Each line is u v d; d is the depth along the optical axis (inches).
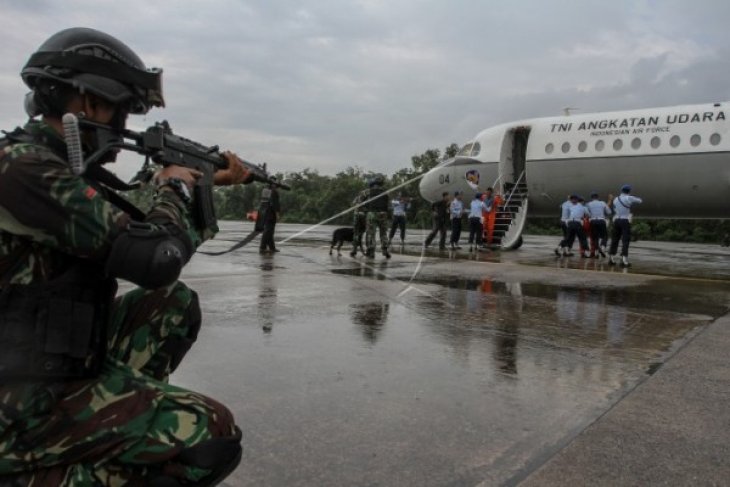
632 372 168.9
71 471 60.3
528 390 151.6
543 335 216.1
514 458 110.9
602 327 231.9
